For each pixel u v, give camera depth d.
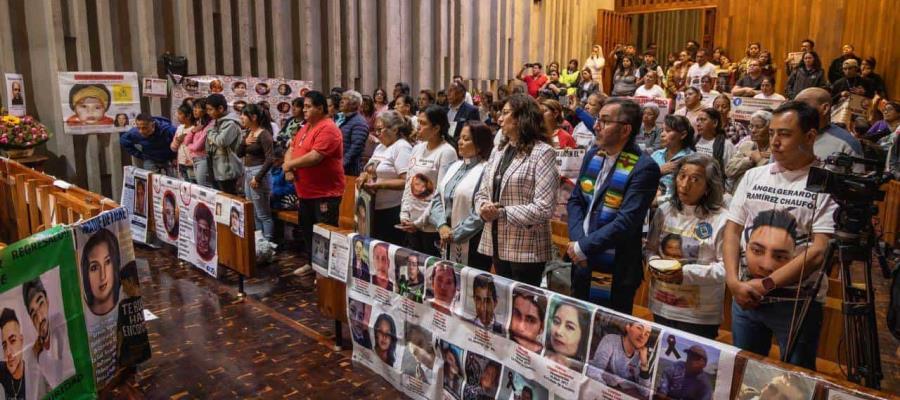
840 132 3.63
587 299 3.02
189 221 5.68
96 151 7.90
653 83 9.70
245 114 6.23
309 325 4.48
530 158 3.15
